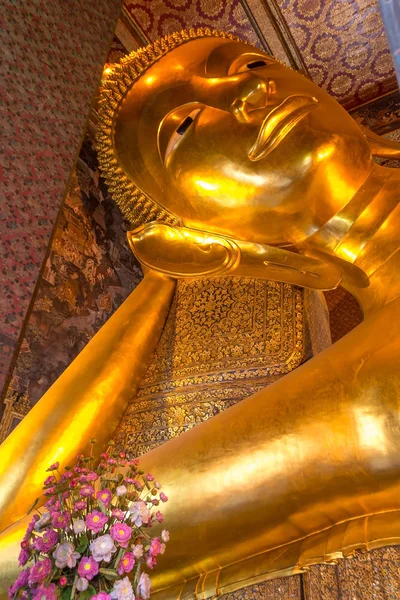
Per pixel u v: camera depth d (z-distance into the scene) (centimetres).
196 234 351
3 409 402
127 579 178
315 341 365
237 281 397
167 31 581
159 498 227
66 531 190
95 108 571
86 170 579
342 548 209
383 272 309
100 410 315
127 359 349
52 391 320
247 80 315
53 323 476
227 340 367
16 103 269
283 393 239
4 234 245
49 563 179
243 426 234
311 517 223
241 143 320
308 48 593
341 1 550
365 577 213
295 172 318
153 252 360
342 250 328
